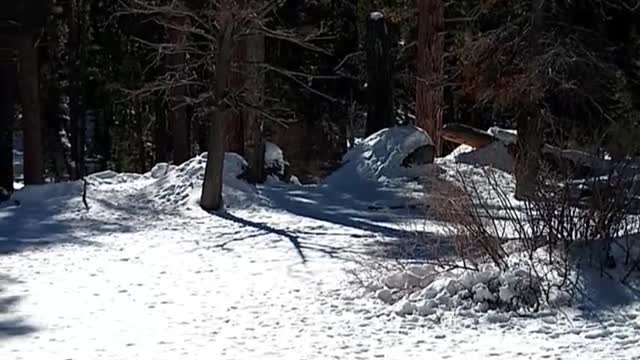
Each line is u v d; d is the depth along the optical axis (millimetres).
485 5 15742
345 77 25047
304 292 8625
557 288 7625
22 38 17609
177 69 20125
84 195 15742
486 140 19172
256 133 17156
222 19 14328
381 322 7348
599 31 15195
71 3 28859
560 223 8078
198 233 13016
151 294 8703
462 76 18281
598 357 6156
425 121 19875
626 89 15297
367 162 17953
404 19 23875
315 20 24703
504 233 8539
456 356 6297
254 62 16109
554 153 9781
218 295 8609
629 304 7301
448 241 9523
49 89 30172
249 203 15445
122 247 11812
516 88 13914
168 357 6367
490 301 7578
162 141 29328
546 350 6379
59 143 30828
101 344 6766
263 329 7199
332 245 11695
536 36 14125
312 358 6293
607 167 8523
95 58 29750
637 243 7938
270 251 11328
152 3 20188
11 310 7988
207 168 15109
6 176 18109
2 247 11781
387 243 11602
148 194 16484
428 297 7750
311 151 25016
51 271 10000
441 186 10938
